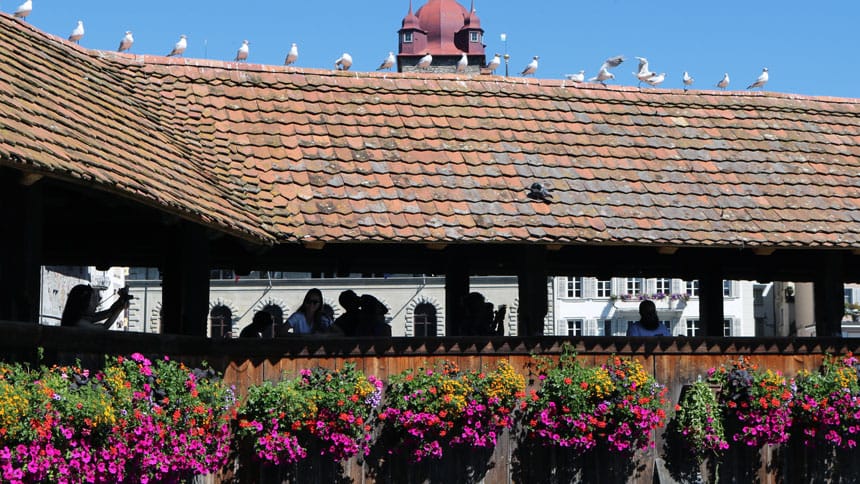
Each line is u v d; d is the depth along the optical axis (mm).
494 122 15633
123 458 10039
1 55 11805
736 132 16391
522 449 14109
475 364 14008
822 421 14797
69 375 9969
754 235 14484
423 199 14062
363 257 17062
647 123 16203
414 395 13484
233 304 58719
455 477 13867
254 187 13828
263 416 12969
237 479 13133
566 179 14867
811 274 18188
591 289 63656
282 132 14828
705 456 14664
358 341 13656
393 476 13672
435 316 59594
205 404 11914
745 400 14711
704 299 17281
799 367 15086
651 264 17703
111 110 12961
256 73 15695
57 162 9586
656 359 14602
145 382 11070
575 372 14008
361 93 15734
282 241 13109
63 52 13836
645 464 14477
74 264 16625
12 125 9680
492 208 14109
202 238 12953
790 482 14992
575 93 16500
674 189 15055
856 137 16875
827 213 15141
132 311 57062
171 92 15078
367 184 14148
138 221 13977
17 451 8750
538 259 14422
